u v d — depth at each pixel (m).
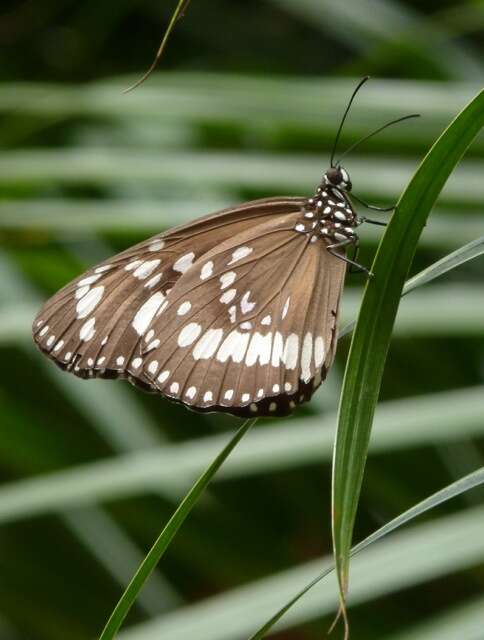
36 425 0.32
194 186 0.31
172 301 0.25
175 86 0.32
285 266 0.26
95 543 0.33
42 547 0.33
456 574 0.31
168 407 0.33
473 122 0.19
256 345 0.25
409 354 0.33
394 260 0.20
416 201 0.20
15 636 0.33
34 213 0.30
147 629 0.24
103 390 0.33
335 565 0.19
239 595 0.24
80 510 0.33
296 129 0.32
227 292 0.26
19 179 0.30
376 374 0.20
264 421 0.32
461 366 0.33
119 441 0.32
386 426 0.26
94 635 0.33
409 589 0.31
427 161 0.20
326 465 0.32
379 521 0.33
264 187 0.31
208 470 0.20
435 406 0.26
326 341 0.25
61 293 0.25
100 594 0.33
